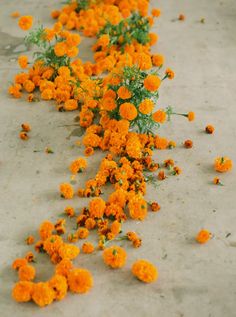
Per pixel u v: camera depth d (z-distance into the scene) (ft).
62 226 5.08
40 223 5.23
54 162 5.97
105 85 6.45
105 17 8.00
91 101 6.40
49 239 4.82
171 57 7.85
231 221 5.22
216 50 8.02
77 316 4.42
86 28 8.26
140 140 6.03
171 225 5.18
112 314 4.43
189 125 6.47
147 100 5.66
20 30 8.61
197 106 6.80
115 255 4.68
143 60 5.97
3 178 5.77
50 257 4.88
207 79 7.33
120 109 5.68
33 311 4.46
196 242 5.01
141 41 7.82
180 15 8.89
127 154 5.90
